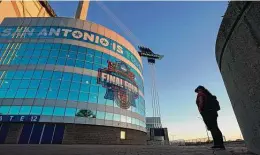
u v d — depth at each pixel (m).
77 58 30.30
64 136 24.69
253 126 2.93
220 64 4.29
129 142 30.98
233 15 2.75
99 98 29.28
